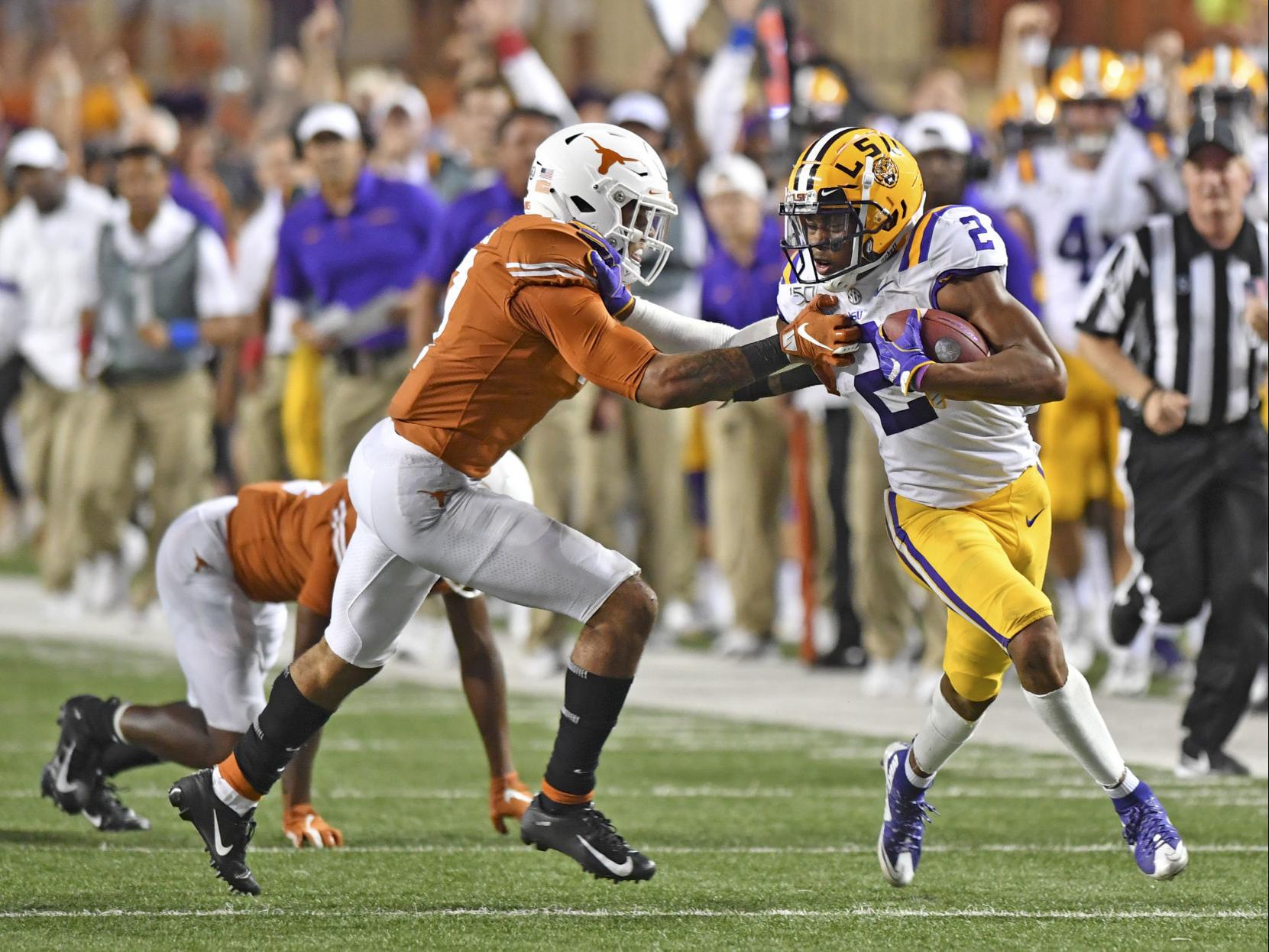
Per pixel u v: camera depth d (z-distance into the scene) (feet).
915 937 50.83
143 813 68.08
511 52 133.08
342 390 111.45
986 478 56.24
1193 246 78.38
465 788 74.64
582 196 53.31
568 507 108.27
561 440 107.55
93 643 119.85
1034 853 62.95
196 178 150.41
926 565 56.13
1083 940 50.70
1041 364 52.37
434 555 52.80
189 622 61.62
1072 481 106.01
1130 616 81.41
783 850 63.46
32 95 219.00
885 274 54.70
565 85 211.82
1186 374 78.23
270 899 54.65
